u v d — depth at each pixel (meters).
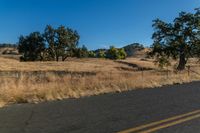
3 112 8.44
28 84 14.83
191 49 41.12
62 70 44.62
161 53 42.88
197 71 32.53
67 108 9.02
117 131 6.19
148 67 67.94
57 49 78.19
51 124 6.83
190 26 41.00
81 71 43.34
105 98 11.49
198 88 15.54
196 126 6.64
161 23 42.06
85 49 80.31
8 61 53.53
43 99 11.20
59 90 12.73
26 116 7.78
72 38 78.38
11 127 6.59
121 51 126.62
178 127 6.55
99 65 62.16
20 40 77.19
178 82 19.98
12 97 10.82
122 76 21.97
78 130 6.30
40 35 77.56
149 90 14.72
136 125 6.72
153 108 8.97
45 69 45.28
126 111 8.45
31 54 77.00
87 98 11.63
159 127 6.54
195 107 9.17
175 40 41.28
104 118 7.47
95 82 16.11
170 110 8.63
